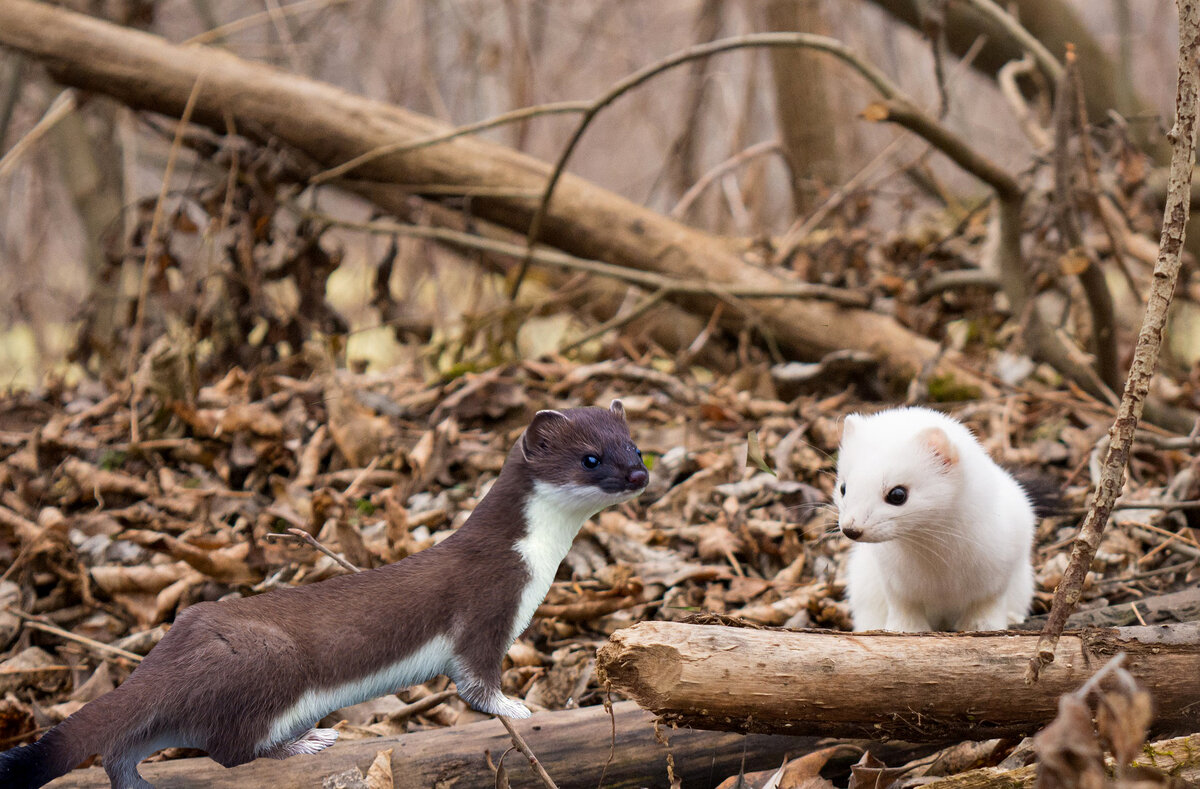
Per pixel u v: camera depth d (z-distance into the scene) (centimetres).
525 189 708
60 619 403
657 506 479
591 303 834
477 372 645
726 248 727
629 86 620
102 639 393
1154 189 629
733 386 631
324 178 676
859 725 254
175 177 1109
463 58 927
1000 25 651
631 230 705
